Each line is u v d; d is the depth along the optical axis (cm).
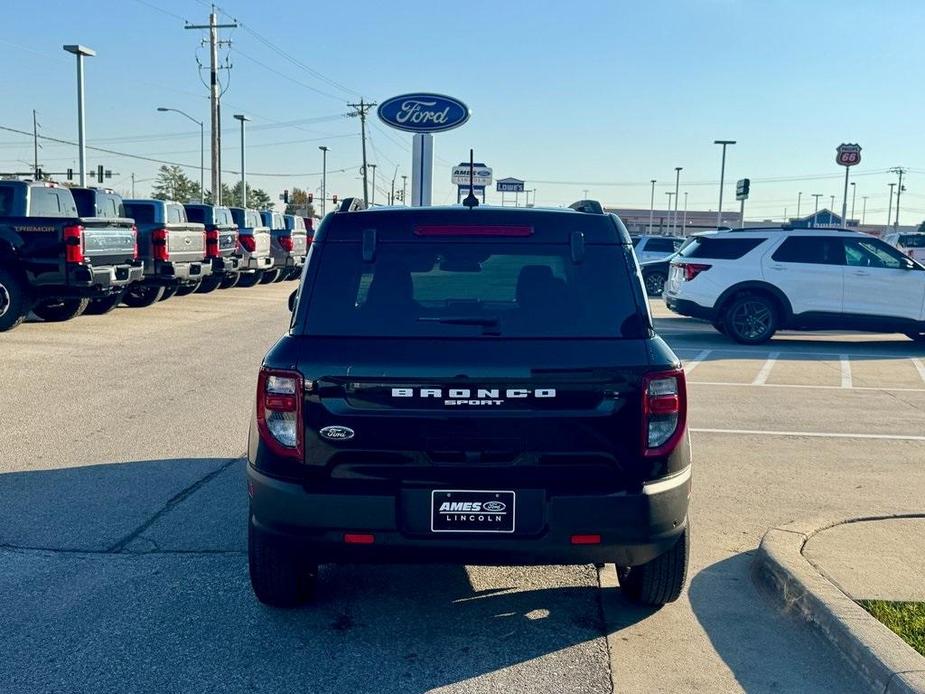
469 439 385
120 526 575
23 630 433
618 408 389
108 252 1500
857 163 2758
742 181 3350
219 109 3938
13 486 656
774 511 623
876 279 1527
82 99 3111
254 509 407
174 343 1378
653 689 386
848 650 403
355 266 416
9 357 1210
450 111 2067
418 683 388
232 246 2267
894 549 516
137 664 402
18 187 1409
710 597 482
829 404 1012
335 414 388
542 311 406
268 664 404
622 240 426
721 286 1550
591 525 389
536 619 455
